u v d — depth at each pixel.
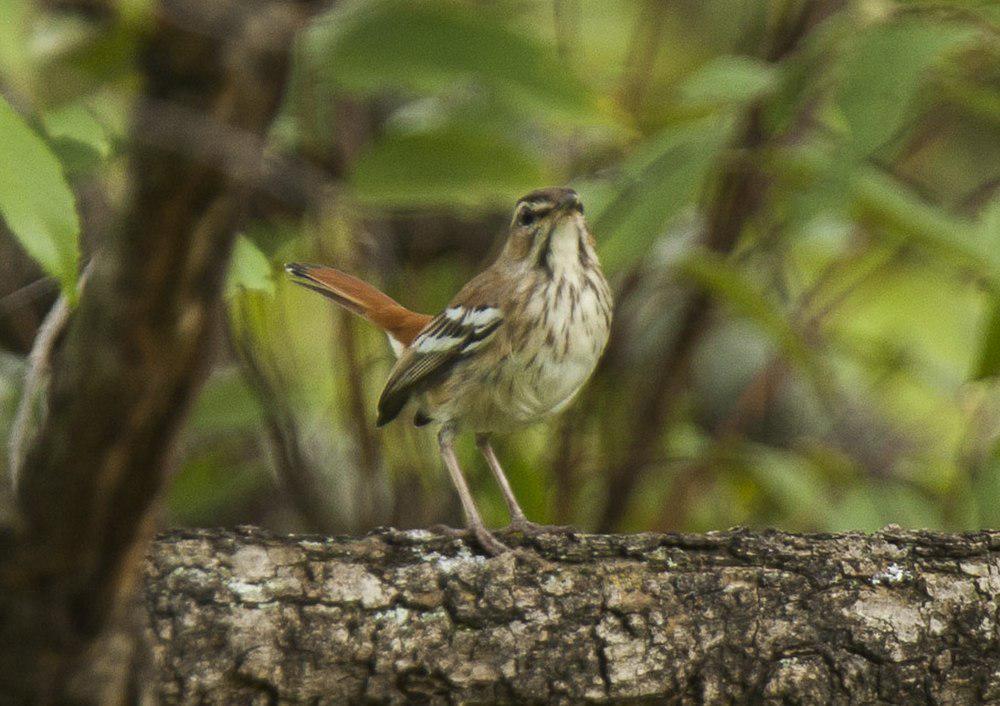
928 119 11.25
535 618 5.91
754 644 6.07
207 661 5.56
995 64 9.18
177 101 3.74
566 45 9.89
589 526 11.32
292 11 3.82
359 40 7.45
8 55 3.62
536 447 11.45
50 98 5.88
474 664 5.83
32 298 8.59
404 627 5.79
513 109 8.80
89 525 4.18
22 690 4.39
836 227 10.73
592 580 6.01
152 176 3.69
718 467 11.63
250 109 3.79
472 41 7.43
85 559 4.25
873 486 11.67
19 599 4.28
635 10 12.84
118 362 3.89
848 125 7.09
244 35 3.74
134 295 3.80
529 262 8.66
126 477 4.11
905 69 7.01
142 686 4.61
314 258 9.62
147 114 3.68
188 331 3.90
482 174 8.20
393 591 5.81
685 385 11.90
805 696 6.07
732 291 9.64
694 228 10.94
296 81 8.20
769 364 11.62
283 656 5.65
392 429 9.96
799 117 9.75
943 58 8.84
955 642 6.21
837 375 12.20
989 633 6.25
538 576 5.98
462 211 10.93
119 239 3.76
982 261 9.22
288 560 5.76
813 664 6.09
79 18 6.17
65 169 6.70
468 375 8.68
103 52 6.12
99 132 6.60
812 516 10.97
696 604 6.05
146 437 4.05
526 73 7.48
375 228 10.52
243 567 5.70
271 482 11.11
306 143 9.22
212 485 10.48
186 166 3.67
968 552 6.35
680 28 13.48
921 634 6.18
